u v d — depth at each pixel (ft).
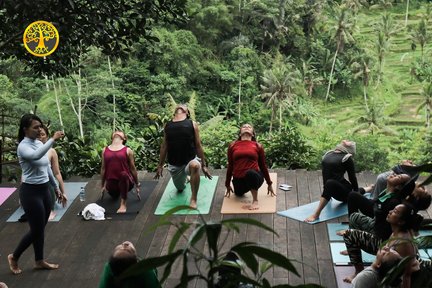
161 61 168.14
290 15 207.82
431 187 26.27
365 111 204.85
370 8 278.67
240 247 5.22
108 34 24.70
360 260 18.13
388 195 17.63
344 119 202.69
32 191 18.74
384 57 228.84
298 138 32.48
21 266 19.89
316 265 19.48
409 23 268.21
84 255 20.62
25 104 100.07
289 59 211.20
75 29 24.38
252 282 5.60
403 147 171.73
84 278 19.15
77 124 142.10
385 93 219.61
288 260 5.16
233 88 181.98
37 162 18.45
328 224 22.29
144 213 23.84
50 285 18.78
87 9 23.70
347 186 23.25
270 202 24.44
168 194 25.55
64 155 29.35
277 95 177.68
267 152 32.07
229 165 24.68
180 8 25.22
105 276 12.57
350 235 18.01
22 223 23.35
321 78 202.90
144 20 24.56
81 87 144.46
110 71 147.74
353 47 220.64
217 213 23.67
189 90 177.58
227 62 189.06
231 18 194.29
